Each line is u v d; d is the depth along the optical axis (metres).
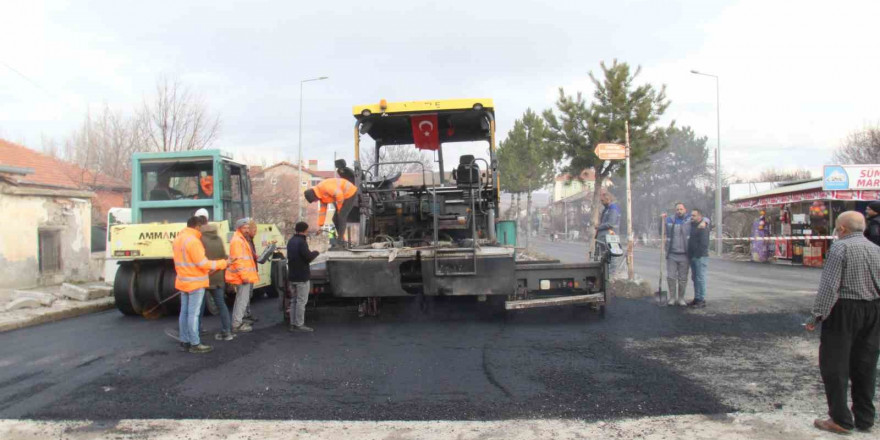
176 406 5.05
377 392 5.35
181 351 7.18
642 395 5.15
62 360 6.84
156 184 11.16
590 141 19.55
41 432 4.49
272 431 4.45
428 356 6.63
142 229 9.62
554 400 5.04
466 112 8.84
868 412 4.32
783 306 9.68
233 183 11.95
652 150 20.05
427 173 9.66
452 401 5.06
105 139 30.38
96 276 17.31
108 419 4.75
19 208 14.51
